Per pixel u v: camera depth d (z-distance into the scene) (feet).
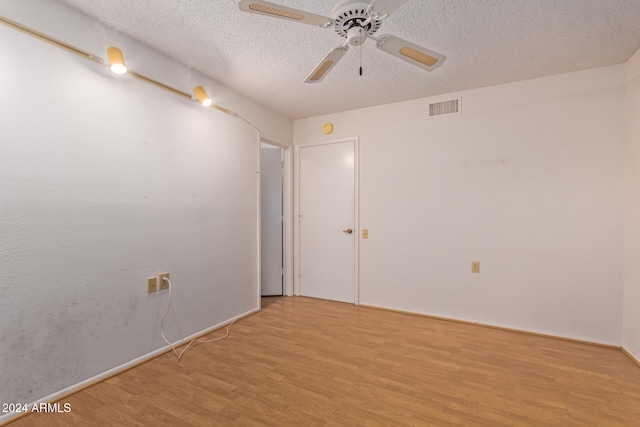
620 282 7.82
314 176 12.46
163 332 7.43
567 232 8.39
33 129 5.22
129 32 6.54
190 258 8.14
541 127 8.67
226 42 6.96
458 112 9.74
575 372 6.53
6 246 4.93
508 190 9.08
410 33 6.59
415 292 10.44
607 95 7.97
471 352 7.49
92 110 6.05
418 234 10.40
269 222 12.76
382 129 11.02
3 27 4.89
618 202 7.84
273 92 9.88
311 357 7.20
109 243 6.33
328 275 12.22
